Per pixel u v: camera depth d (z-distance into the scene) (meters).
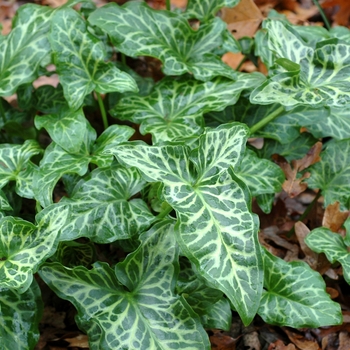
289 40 0.85
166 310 0.74
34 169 0.82
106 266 0.75
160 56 0.90
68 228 0.76
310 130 0.95
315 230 0.86
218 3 0.99
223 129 0.75
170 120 0.89
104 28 0.89
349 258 0.82
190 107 0.90
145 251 0.75
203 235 0.69
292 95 0.80
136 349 0.72
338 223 0.89
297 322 0.79
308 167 0.92
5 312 0.75
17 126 0.95
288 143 0.97
